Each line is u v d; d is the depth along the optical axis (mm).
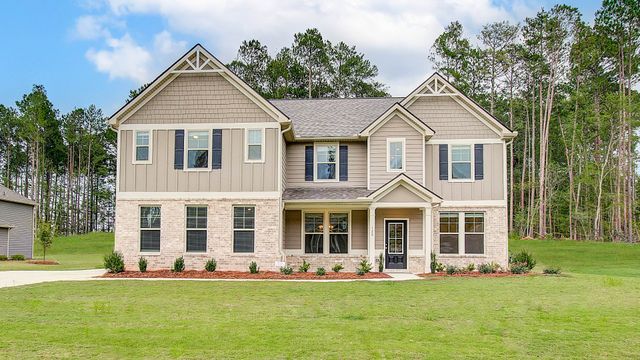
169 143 22016
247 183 21672
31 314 11070
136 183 21953
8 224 35781
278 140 21719
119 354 7922
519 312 11477
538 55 51469
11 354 7879
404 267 22797
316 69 58344
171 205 21797
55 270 24219
